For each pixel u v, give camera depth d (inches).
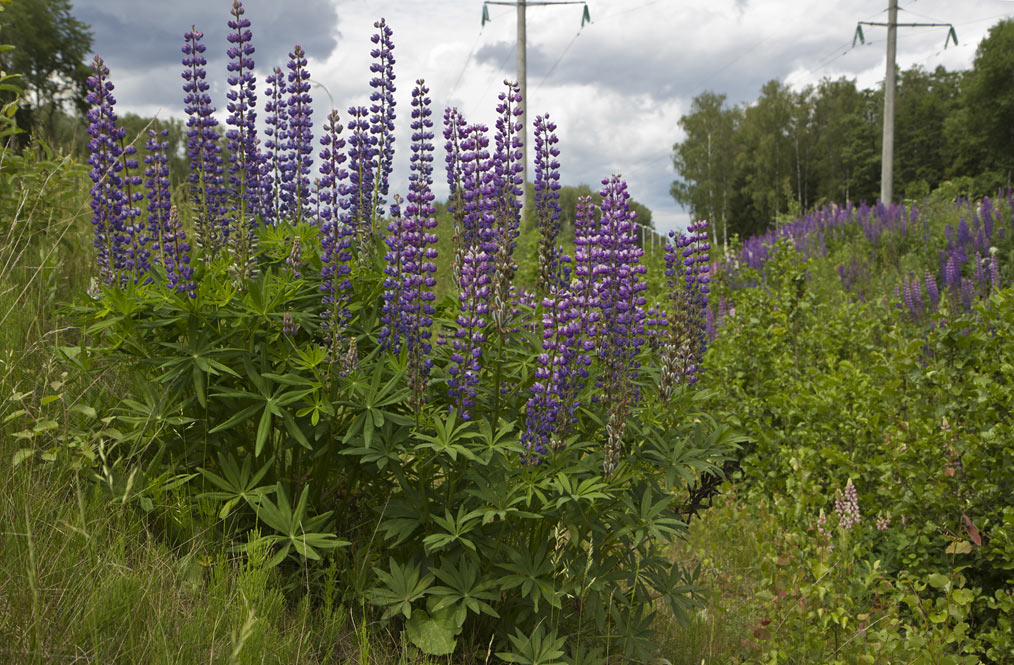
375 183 169.3
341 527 148.2
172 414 138.1
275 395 131.3
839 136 2343.8
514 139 156.3
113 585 106.2
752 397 276.1
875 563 164.7
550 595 124.6
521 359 147.7
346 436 123.6
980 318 203.8
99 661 94.9
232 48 166.7
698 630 169.8
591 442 131.0
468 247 147.3
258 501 128.7
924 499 185.3
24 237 192.5
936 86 2455.7
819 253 608.7
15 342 153.9
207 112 166.7
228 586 120.3
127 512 128.1
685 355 150.3
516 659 120.8
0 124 198.2
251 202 171.3
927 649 144.5
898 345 245.0
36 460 130.9
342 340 140.1
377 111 169.8
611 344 132.7
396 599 124.9
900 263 543.8
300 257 146.7
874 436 215.8
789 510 203.3
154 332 140.2
